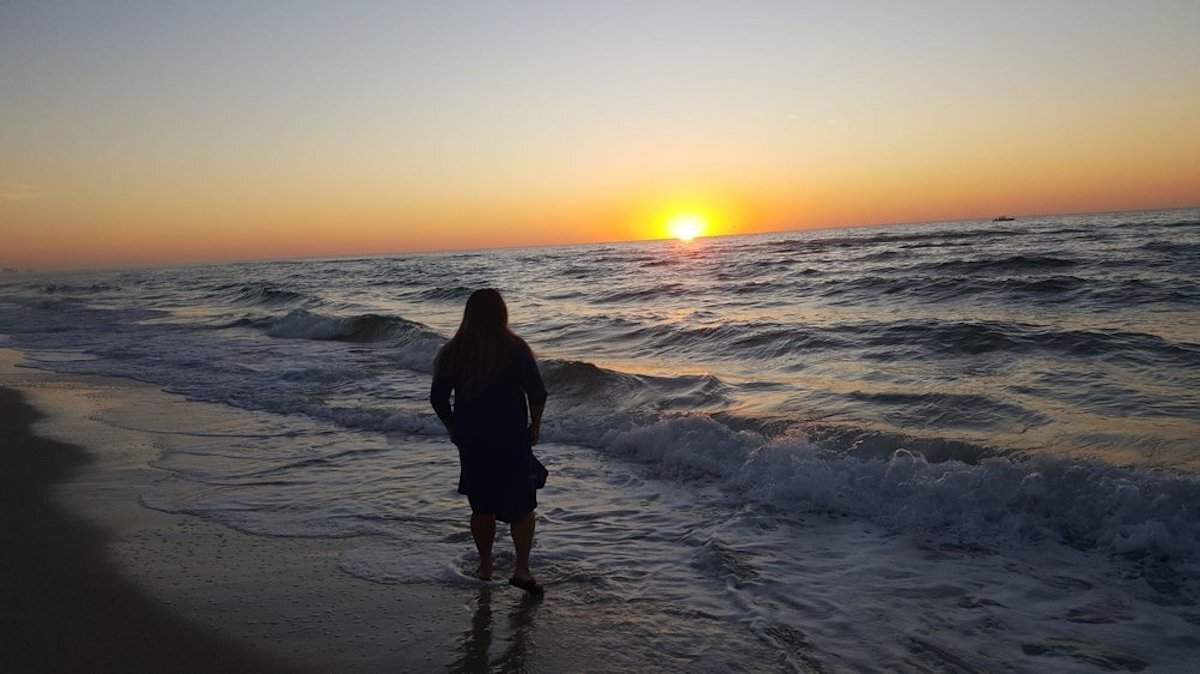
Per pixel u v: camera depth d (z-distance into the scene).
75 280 77.62
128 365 13.41
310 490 5.89
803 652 3.30
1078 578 3.99
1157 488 4.65
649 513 5.29
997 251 29.25
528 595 3.95
